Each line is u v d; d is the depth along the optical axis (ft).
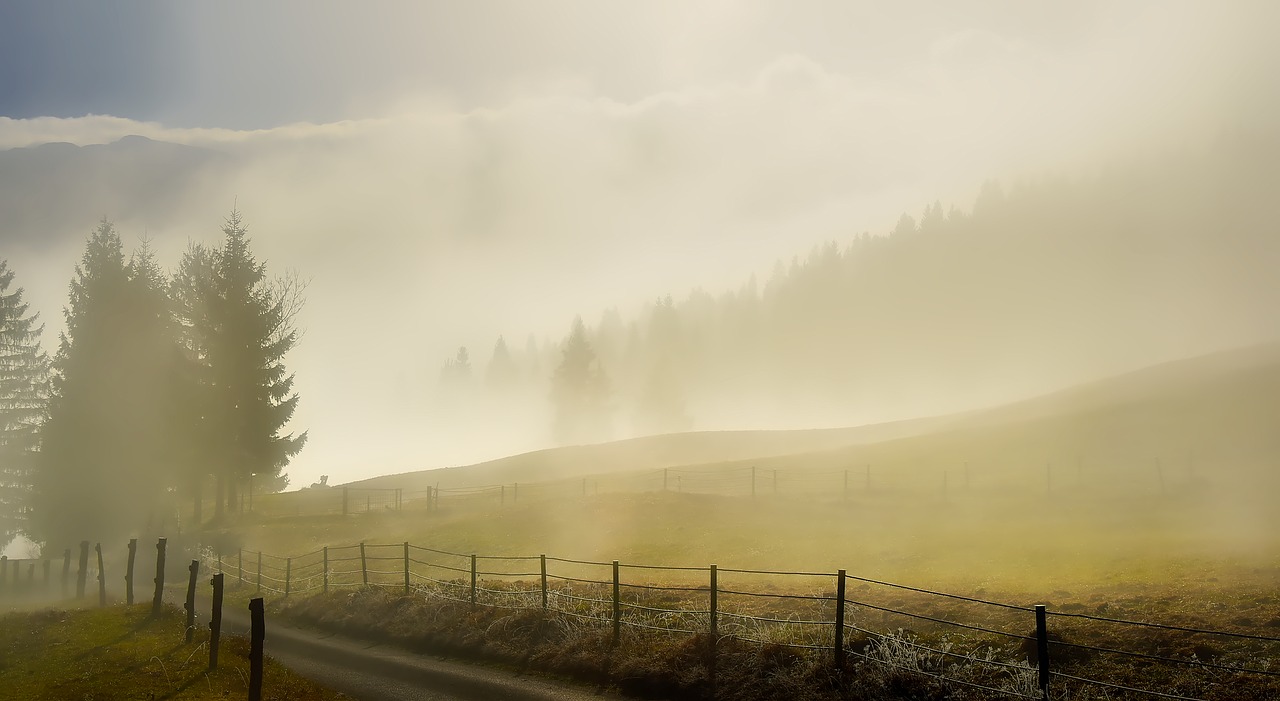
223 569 133.08
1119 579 70.95
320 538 151.23
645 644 60.29
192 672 58.29
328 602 90.99
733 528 123.34
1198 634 47.14
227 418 181.27
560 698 54.13
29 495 170.91
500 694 55.83
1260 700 38.99
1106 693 42.42
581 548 119.96
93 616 80.53
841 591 51.57
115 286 177.88
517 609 72.90
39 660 63.26
